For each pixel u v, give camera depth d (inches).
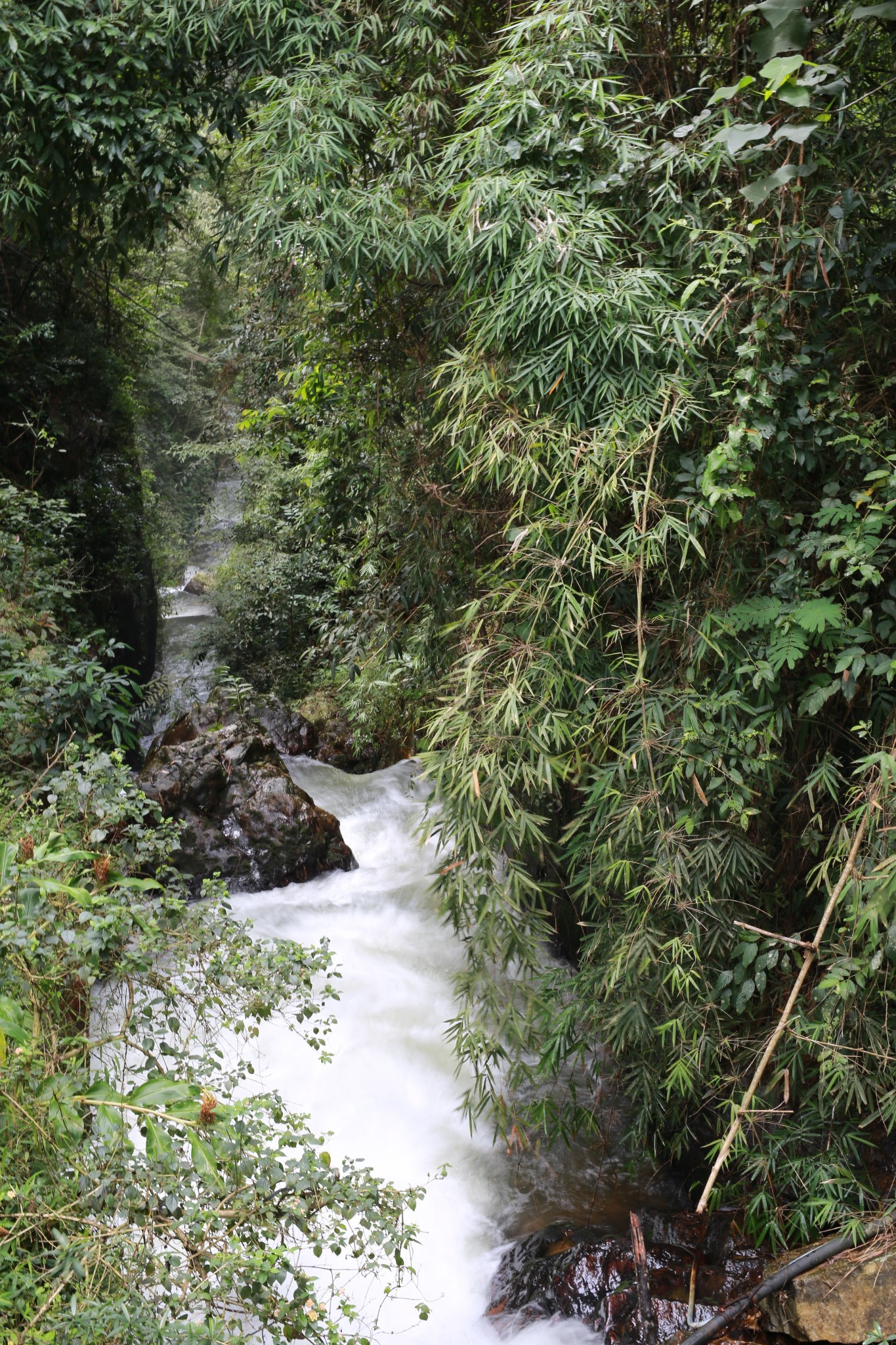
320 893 202.7
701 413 98.1
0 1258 60.9
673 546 103.3
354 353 156.1
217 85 136.6
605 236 98.2
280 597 370.0
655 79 118.0
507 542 125.2
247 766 213.6
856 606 96.7
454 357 114.4
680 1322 98.3
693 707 97.7
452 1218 123.5
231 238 149.3
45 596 158.2
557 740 96.9
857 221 96.3
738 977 99.7
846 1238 93.8
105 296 307.4
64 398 277.4
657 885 101.7
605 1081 127.2
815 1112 100.9
